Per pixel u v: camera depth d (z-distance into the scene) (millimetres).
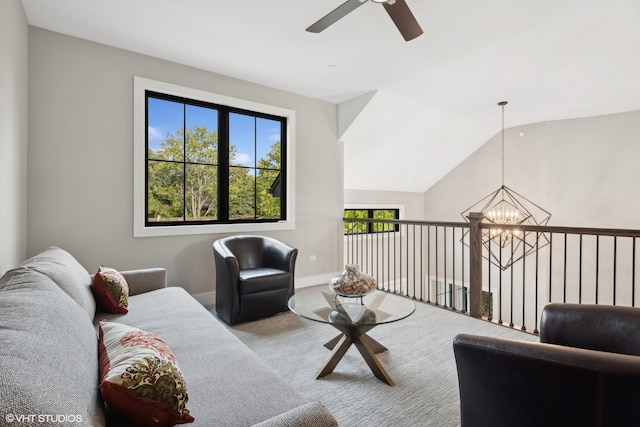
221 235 3633
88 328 1188
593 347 1515
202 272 3516
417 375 2111
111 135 2963
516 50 2990
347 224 5883
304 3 2326
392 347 2521
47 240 2693
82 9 2406
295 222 4223
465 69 3420
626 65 3295
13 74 2123
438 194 6957
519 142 5793
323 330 2852
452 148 6004
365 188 6082
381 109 4375
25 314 953
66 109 2762
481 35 2732
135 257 3111
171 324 1837
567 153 5332
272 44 2912
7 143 1992
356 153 5043
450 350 2473
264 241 3602
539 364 1033
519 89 3967
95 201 2898
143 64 3117
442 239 6883
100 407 862
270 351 2447
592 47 2928
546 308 1670
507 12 2408
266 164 4059
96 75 2891
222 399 1140
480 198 6301
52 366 778
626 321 1458
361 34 2736
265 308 3084
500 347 1108
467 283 6434
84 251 2855
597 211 5070
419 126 5023
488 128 5801
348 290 2133
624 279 4852
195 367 1360
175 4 2340
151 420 911
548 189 5500
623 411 936
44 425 605
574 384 987
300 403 1140
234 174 3805
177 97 3379
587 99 4328
